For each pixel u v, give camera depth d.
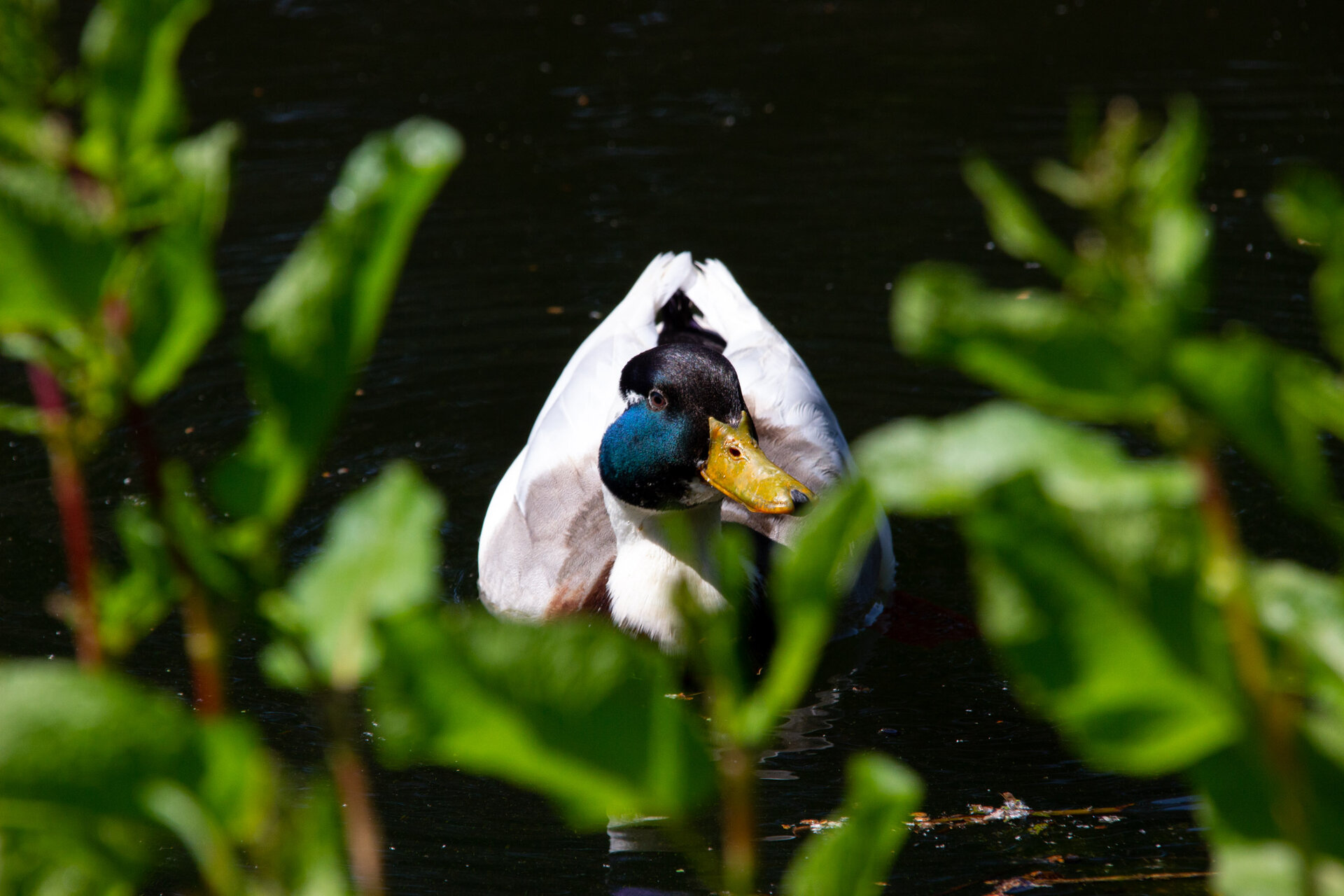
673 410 9.63
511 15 22.89
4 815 1.79
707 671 1.99
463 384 14.01
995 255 15.47
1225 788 1.94
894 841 2.41
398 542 1.96
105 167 1.94
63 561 10.98
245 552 1.96
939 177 17.09
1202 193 16.23
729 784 1.99
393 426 13.39
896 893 6.97
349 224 1.92
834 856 2.13
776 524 11.02
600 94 19.81
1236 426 1.71
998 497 1.73
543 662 1.80
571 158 18.03
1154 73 19.48
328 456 12.95
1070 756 8.56
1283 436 1.71
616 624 10.31
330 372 1.95
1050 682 1.76
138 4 1.95
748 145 18.14
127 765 1.81
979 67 20.06
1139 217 1.68
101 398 1.93
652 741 1.86
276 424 1.95
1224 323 13.78
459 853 7.65
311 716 9.18
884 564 11.03
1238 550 1.80
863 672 9.93
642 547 10.19
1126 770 1.84
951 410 13.34
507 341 14.58
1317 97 18.48
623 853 7.59
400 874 7.41
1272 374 1.69
